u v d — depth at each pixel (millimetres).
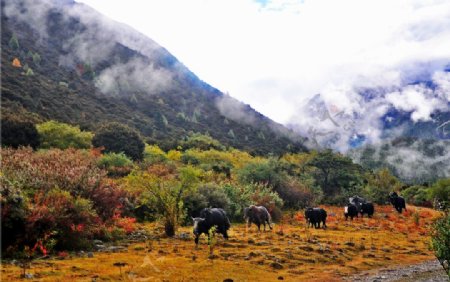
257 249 17656
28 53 138750
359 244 20734
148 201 23125
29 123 47406
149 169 38156
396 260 17625
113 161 39875
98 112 111625
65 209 16453
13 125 45469
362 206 36969
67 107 100125
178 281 12000
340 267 15555
